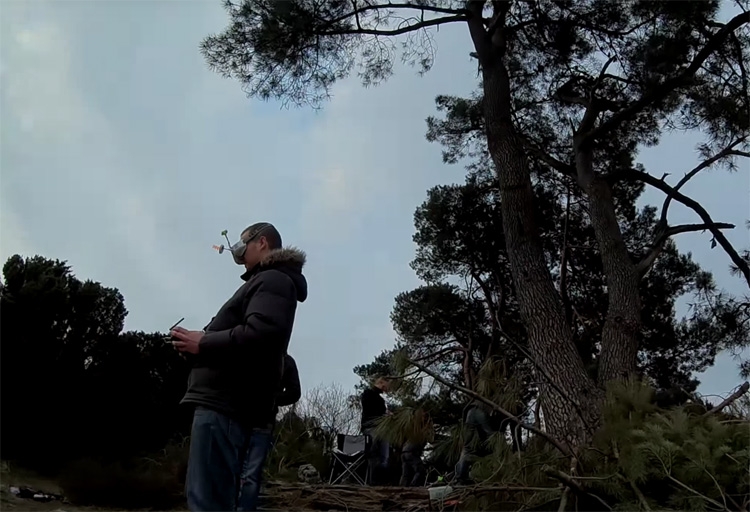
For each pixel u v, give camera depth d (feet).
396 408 16.81
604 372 29.94
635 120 41.42
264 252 10.82
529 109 45.62
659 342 56.03
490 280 59.67
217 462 9.08
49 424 27.66
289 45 33.55
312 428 29.78
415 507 16.55
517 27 38.75
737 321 44.83
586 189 34.68
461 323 58.85
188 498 9.03
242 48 33.86
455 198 58.85
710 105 35.24
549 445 16.38
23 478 23.73
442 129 51.90
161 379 32.30
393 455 25.98
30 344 27.71
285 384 14.89
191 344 9.19
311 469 24.35
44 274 29.27
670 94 35.96
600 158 44.83
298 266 10.43
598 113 36.94
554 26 38.65
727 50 33.83
